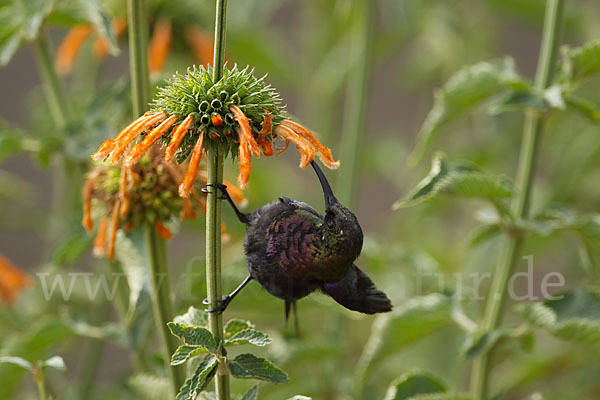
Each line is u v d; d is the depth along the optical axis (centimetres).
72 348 251
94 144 193
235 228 214
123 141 176
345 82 264
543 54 193
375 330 198
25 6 193
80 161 194
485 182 188
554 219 194
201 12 209
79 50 246
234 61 243
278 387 206
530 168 193
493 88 195
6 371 196
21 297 243
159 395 196
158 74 199
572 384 258
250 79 178
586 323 190
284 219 180
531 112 193
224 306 177
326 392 222
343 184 228
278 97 179
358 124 224
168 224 190
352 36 255
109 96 196
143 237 188
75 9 194
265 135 177
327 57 265
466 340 195
